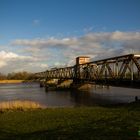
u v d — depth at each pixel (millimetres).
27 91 80312
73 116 22562
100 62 51906
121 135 14008
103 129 16078
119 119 19547
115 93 62688
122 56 40594
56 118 21969
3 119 22656
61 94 64500
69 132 16266
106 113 23391
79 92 69812
